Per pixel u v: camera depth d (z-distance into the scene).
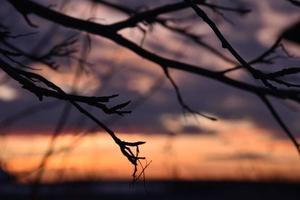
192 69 3.67
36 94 1.95
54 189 5.02
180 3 3.51
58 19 3.51
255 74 1.78
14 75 1.96
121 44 3.59
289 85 1.82
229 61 4.04
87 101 1.93
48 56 3.60
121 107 1.92
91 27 3.51
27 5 3.49
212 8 3.52
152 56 3.65
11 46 3.57
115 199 15.51
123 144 2.01
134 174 2.12
